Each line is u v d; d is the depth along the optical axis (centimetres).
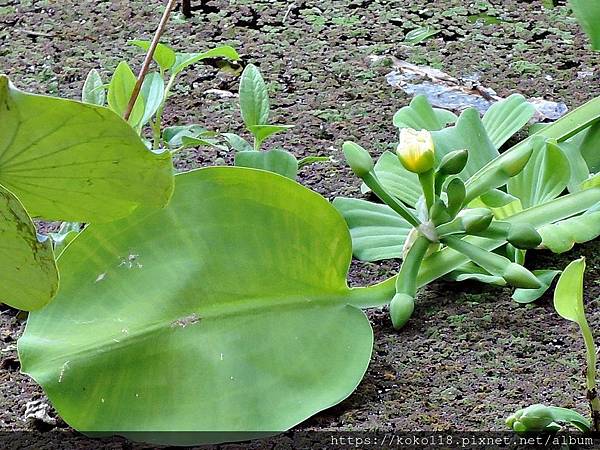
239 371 122
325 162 148
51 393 120
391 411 123
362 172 129
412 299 126
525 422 119
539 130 146
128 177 114
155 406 121
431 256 132
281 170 136
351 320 126
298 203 127
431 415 123
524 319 130
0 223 111
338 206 137
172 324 123
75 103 110
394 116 149
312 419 123
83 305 123
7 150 111
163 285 124
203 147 149
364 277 136
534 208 134
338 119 155
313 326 125
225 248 126
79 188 115
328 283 127
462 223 126
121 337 122
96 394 120
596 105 144
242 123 154
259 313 125
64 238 131
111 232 125
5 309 132
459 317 131
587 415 122
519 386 125
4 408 123
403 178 141
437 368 126
